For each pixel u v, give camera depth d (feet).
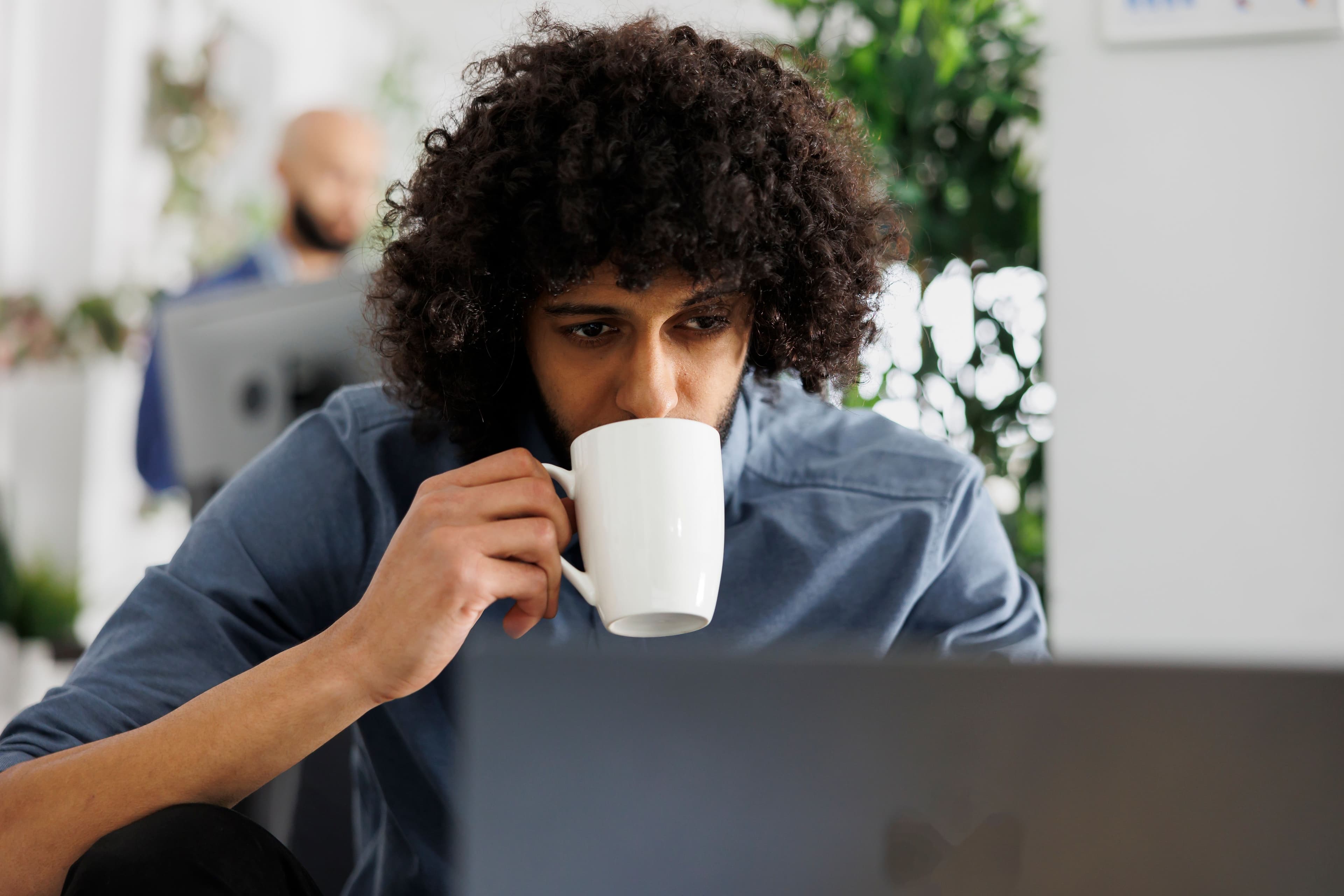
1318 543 6.97
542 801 1.33
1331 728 1.24
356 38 18.53
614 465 2.64
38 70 14.88
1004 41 7.73
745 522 3.70
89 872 2.22
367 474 3.58
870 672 1.32
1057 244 7.38
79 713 3.00
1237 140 7.22
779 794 1.32
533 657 1.35
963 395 7.79
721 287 2.85
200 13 16.07
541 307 3.03
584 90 3.01
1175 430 7.16
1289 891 1.23
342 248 11.89
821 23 7.97
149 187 15.57
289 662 2.68
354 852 3.73
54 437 14.55
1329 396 7.01
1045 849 1.28
